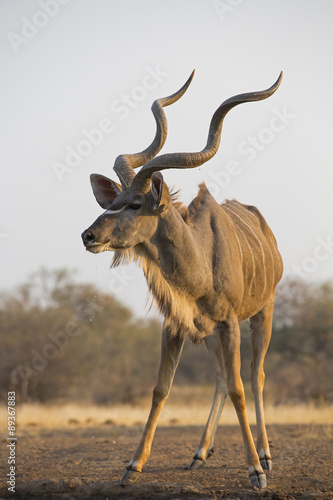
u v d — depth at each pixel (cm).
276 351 6925
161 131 1736
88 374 7175
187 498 1545
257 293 1930
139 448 1658
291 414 3825
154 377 7525
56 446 2464
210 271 1702
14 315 7131
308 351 6800
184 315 1653
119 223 1582
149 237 1622
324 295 6944
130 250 1655
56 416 3862
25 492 1659
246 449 1648
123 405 6638
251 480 1619
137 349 7681
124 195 1614
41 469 1906
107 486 1616
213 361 1977
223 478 1719
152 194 1591
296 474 1756
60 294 7538
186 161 1595
